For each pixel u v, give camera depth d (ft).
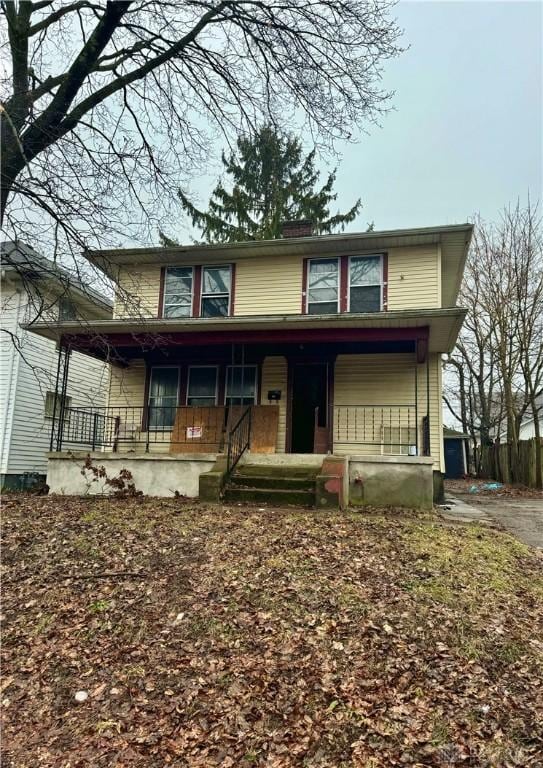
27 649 14.56
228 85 28.99
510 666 12.77
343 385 39.17
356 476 30.07
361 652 13.34
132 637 14.74
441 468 37.24
